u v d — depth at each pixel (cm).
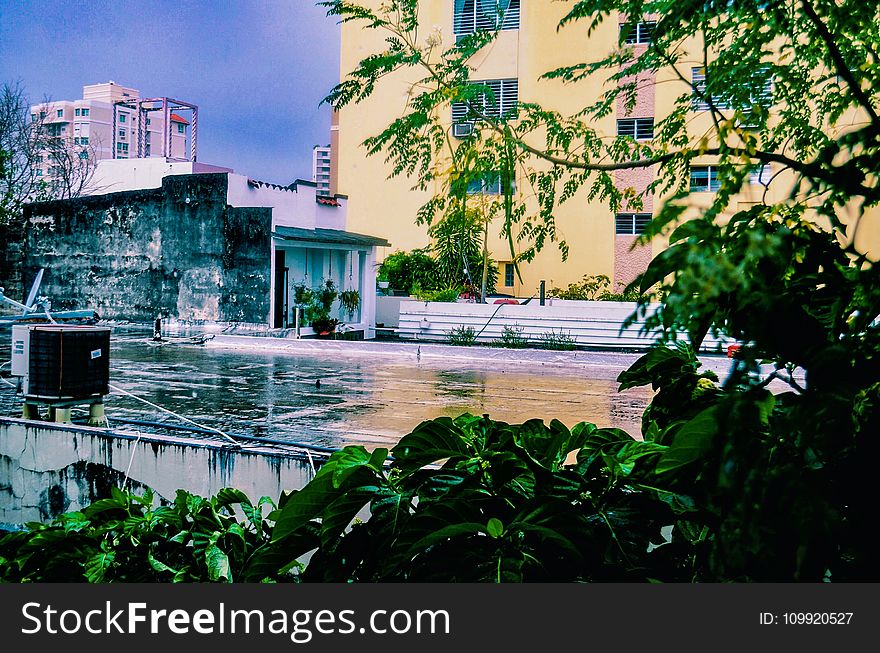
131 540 267
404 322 2389
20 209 2809
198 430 540
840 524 136
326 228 2689
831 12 163
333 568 203
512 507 192
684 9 174
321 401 1175
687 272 107
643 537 184
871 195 125
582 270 2641
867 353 141
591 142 219
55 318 2036
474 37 211
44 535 267
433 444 217
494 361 1864
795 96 210
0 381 1225
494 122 195
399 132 205
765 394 128
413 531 184
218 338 2189
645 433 228
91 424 641
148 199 2472
